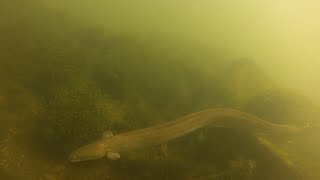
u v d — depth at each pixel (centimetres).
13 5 998
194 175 620
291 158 725
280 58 1198
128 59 898
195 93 855
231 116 739
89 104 648
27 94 679
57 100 641
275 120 847
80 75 754
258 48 1223
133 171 603
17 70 733
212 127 733
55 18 1002
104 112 655
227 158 675
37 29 905
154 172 608
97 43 935
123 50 937
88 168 586
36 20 955
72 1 1122
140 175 598
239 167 649
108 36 998
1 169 552
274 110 858
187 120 691
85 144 598
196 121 701
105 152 591
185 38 1141
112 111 684
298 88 1070
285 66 1170
